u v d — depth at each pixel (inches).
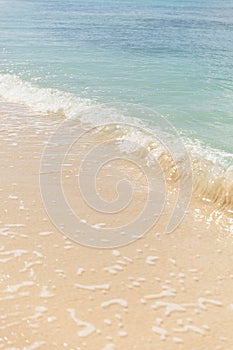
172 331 130.3
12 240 171.0
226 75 455.5
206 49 610.2
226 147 262.8
